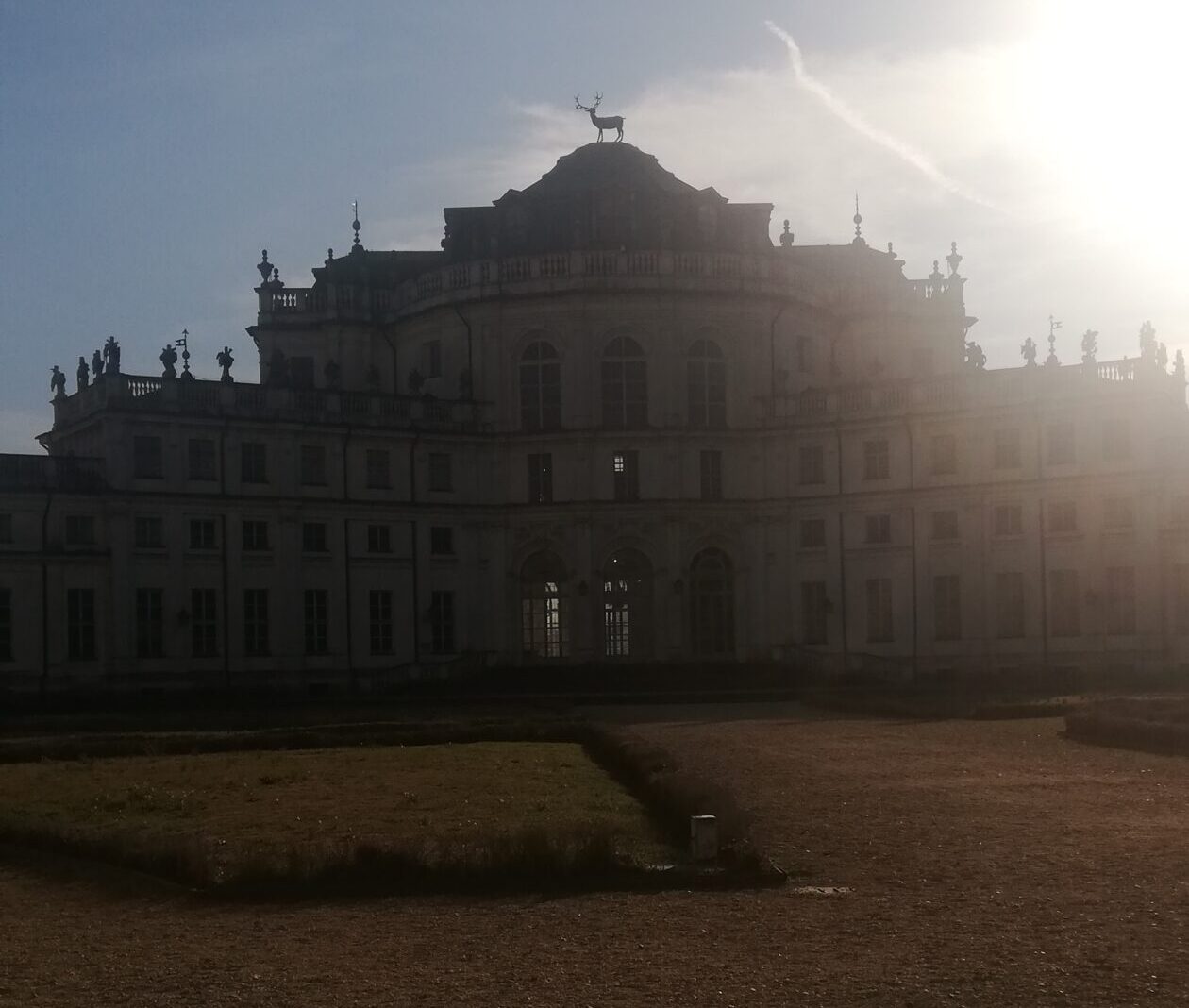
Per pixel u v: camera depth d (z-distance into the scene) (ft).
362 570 342.44
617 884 91.09
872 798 126.00
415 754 184.03
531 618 359.25
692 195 376.68
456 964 72.49
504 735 208.13
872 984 65.82
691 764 157.58
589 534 355.36
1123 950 70.08
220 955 76.02
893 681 320.91
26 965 75.20
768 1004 63.41
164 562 315.78
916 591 344.49
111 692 300.20
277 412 331.57
